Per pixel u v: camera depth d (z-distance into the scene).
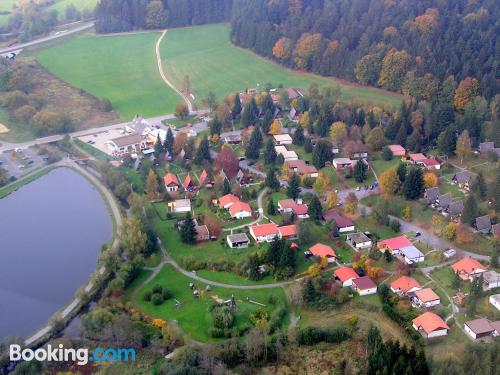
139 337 165.62
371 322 170.62
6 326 178.62
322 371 154.25
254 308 180.00
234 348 159.00
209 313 176.12
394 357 144.00
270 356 160.00
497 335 161.50
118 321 167.88
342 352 160.62
